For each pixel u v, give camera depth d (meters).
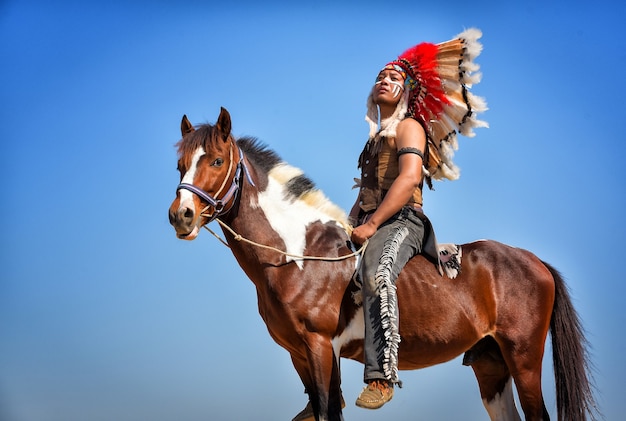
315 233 4.30
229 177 4.10
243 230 4.20
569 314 4.69
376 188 4.38
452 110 4.52
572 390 4.61
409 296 4.27
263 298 4.22
